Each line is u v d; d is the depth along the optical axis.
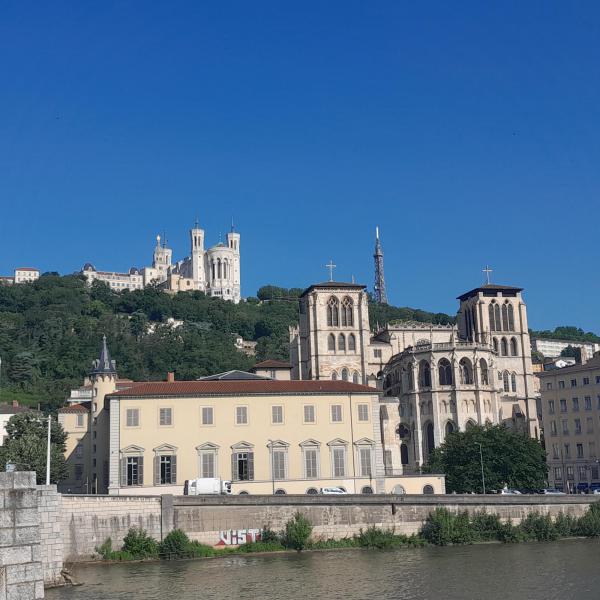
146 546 89.00
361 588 72.06
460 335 188.25
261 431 113.06
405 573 79.06
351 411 116.56
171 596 68.81
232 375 142.00
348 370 165.88
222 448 111.44
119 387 142.50
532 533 99.94
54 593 70.31
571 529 101.38
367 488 114.94
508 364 177.38
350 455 115.19
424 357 153.75
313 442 114.12
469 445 126.88
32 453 116.81
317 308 166.75
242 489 110.69
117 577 78.12
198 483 103.56
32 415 135.00
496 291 180.00
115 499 89.81
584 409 146.62
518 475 123.62
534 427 168.50
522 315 180.25
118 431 109.25
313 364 164.75
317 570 81.06
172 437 110.38
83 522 87.50
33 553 31.11
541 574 77.38
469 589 71.19
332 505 97.12
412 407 153.62
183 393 111.50
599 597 67.25
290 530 94.25
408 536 98.06
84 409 139.25
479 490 122.56
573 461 147.62
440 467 127.56
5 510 30.45
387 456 144.62
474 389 150.38
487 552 91.38
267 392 114.19
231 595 69.19
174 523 92.00
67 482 135.38
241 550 92.56
